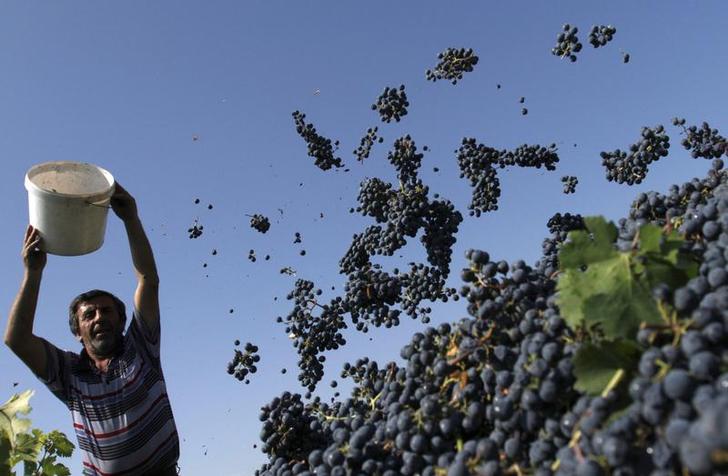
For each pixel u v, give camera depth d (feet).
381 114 10.62
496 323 3.88
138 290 7.64
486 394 3.77
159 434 7.04
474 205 10.64
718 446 2.06
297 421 5.01
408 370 4.22
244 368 7.67
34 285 6.83
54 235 6.54
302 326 8.71
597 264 3.35
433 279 9.14
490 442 3.31
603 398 2.85
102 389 7.09
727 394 2.33
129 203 7.69
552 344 3.40
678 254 3.34
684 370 2.64
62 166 6.98
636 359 2.97
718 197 4.38
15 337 6.84
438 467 3.57
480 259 4.33
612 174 9.58
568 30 9.55
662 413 2.56
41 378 7.10
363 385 4.96
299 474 4.33
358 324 8.89
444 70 10.43
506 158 10.82
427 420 3.76
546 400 3.24
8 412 7.27
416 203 9.64
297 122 11.32
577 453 2.83
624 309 3.09
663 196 5.71
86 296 7.69
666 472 2.45
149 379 7.21
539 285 4.16
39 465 7.68
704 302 2.96
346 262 10.15
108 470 6.91
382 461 3.94
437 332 4.30
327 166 11.32
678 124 9.25
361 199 10.32
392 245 9.70
